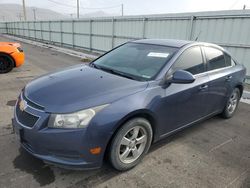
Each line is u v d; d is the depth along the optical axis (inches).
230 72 163.6
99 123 90.2
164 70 118.1
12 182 95.8
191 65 133.0
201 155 124.9
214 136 149.1
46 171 103.8
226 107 172.2
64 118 88.8
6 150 118.1
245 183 104.1
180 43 139.7
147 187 97.5
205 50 147.3
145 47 143.7
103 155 95.0
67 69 139.2
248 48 288.0
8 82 263.0
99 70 131.2
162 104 111.1
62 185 95.9
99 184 97.6
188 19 346.3
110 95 98.0
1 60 307.0
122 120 94.7
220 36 311.9
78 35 647.8
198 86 131.6
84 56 516.4
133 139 105.3
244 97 244.8
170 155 122.6
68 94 98.6
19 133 98.0
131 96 100.8
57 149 89.8
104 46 550.9
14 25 1395.2
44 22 867.4
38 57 477.7
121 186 97.0
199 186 100.3
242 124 171.6
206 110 148.3
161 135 120.1
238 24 291.3
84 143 89.4
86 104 91.7
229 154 128.0
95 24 564.7
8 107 180.2
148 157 119.3
